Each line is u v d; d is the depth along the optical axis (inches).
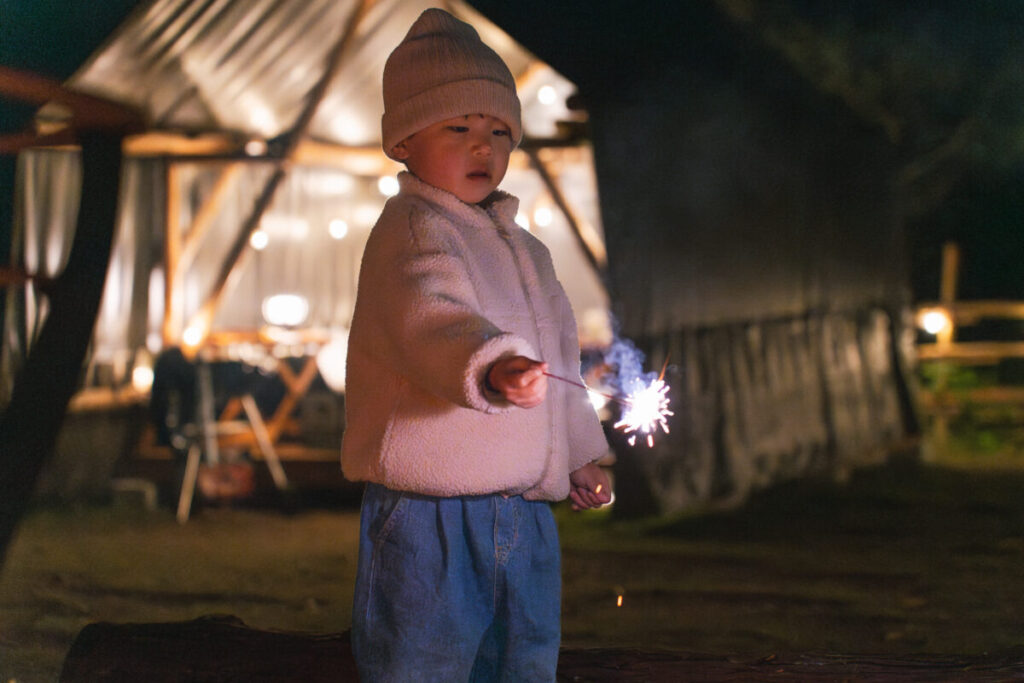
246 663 109.7
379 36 372.5
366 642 83.7
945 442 514.0
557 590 90.4
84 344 156.3
